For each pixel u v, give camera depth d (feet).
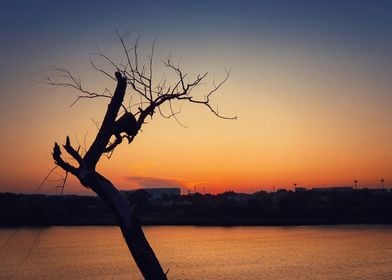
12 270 200.95
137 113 27.66
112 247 362.94
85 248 356.18
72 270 231.71
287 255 299.79
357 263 253.44
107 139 26.35
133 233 25.75
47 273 215.72
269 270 236.63
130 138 27.40
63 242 414.41
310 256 291.58
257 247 355.97
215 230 579.07
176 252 331.16
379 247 331.57
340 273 220.43
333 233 474.08
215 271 236.43
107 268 242.58
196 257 299.99
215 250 340.18
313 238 419.74
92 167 26.17
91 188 26.16
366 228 544.62
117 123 26.96
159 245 384.68
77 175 26.14
